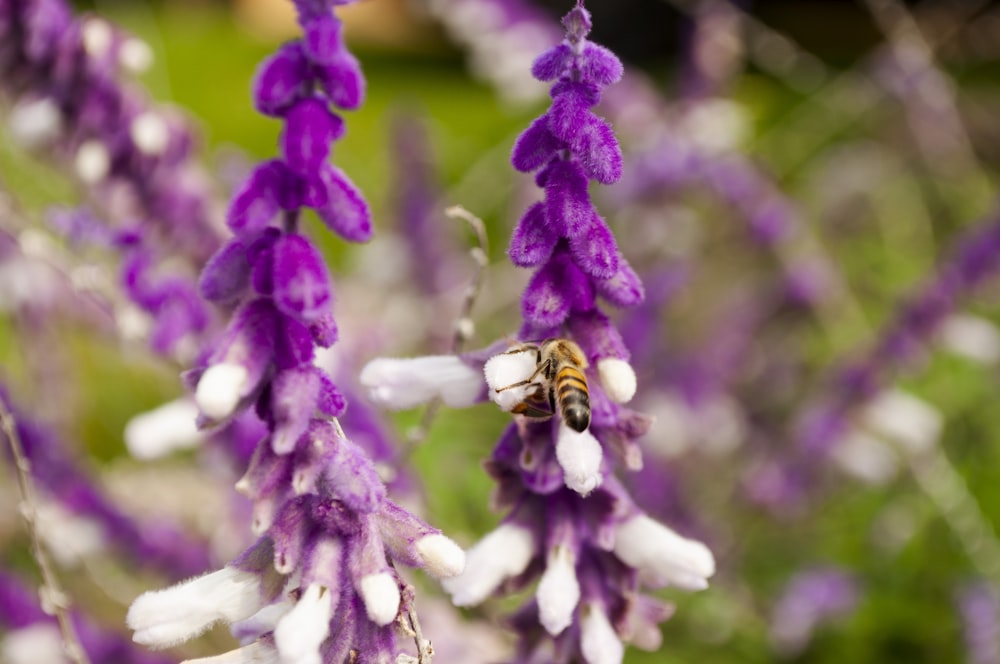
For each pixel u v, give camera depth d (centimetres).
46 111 42
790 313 63
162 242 43
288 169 29
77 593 51
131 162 42
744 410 61
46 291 56
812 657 56
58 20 41
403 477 42
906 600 58
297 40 29
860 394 53
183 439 41
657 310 57
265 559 30
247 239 29
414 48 149
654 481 55
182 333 42
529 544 32
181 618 30
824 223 81
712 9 67
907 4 114
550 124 30
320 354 41
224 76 126
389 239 66
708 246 65
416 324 65
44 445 46
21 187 64
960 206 83
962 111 93
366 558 29
